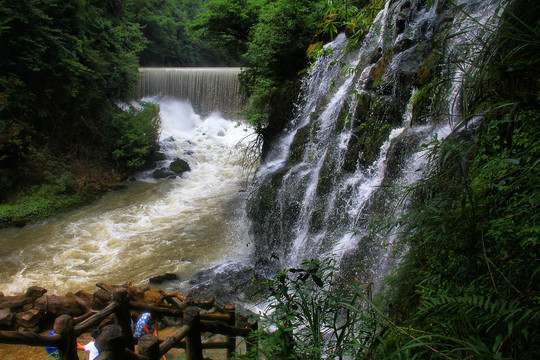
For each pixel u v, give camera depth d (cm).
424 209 217
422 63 578
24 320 446
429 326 211
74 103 1341
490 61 165
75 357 252
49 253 825
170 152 1572
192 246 865
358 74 767
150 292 541
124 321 314
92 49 1461
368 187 578
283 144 938
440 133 439
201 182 1390
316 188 692
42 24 1245
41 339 230
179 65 3294
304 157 820
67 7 1329
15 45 1180
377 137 615
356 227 554
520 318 139
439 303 168
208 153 1653
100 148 1403
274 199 783
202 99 2000
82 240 898
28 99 1211
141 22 2780
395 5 730
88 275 732
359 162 636
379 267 461
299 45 971
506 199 193
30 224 982
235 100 1923
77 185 1210
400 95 609
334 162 685
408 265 247
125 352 205
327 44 941
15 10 1159
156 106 1569
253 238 822
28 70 1216
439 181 226
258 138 1095
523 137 192
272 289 221
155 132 1516
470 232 185
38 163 1167
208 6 1205
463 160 178
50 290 676
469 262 190
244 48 1349
